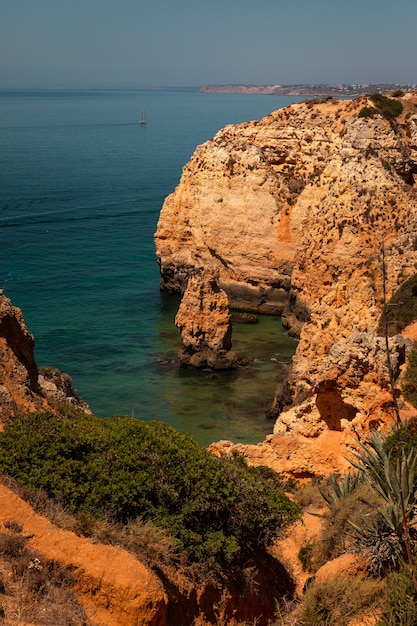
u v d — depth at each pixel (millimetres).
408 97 85125
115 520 17141
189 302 64250
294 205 83312
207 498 18312
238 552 18469
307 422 30594
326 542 19625
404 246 58188
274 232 83875
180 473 18531
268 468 29875
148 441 19344
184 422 53406
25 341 26344
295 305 77250
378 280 56125
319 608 16250
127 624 14492
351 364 28562
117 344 69688
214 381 61594
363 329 44406
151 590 14852
